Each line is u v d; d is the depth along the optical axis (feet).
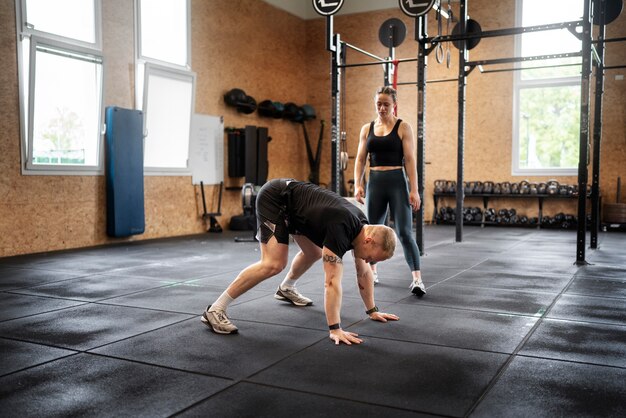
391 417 5.98
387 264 17.49
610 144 31.19
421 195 19.43
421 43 18.94
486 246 22.67
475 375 7.26
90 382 7.07
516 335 9.16
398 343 8.70
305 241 10.58
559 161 32.91
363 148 13.48
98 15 23.12
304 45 38.88
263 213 9.21
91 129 23.45
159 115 26.35
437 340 8.87
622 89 30.78
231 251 21.38
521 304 11.57
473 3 33.94
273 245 9.12
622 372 7.37
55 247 21.90
